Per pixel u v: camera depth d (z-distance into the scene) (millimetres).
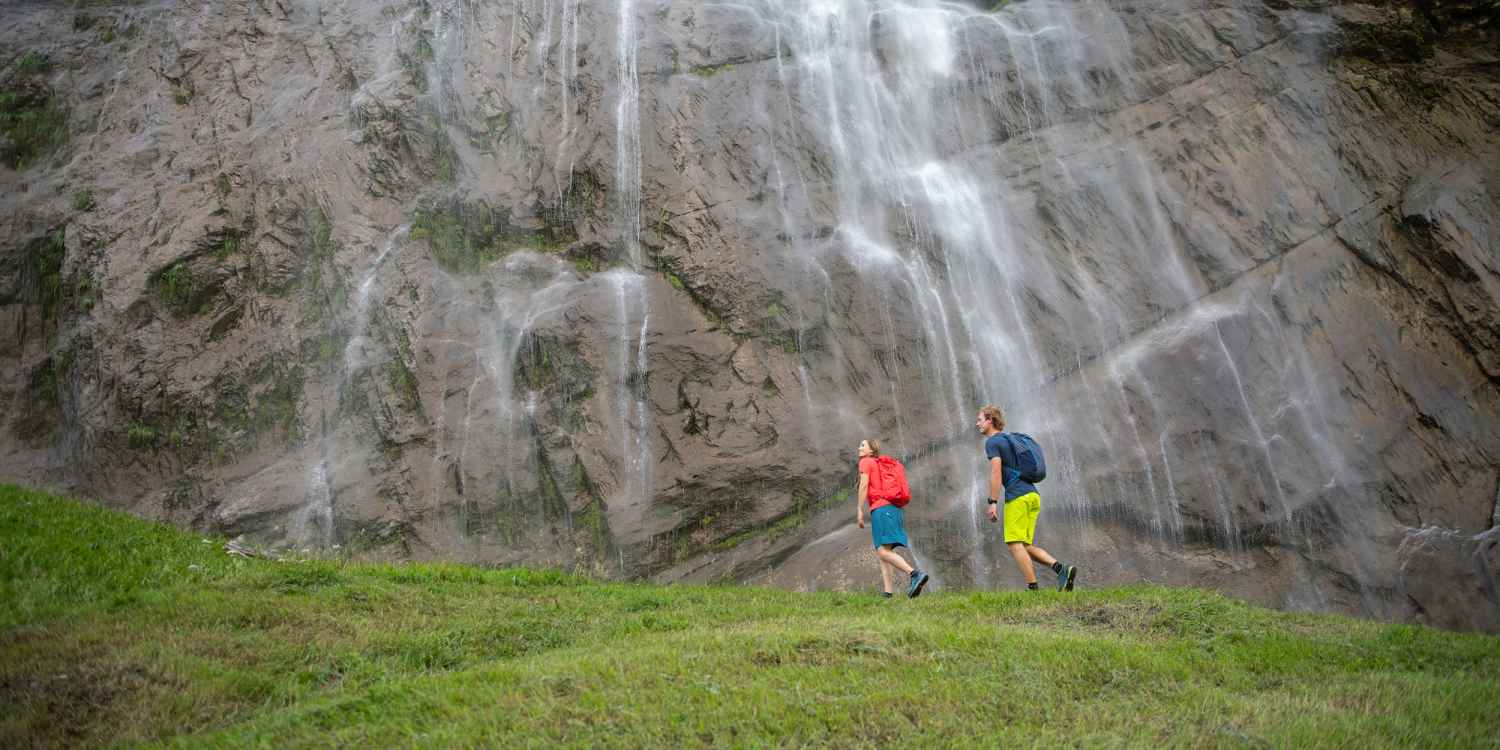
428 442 13664
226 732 5914
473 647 7863
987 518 13438
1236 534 13547
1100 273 15500
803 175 16234
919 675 6496
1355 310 15305
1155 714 6129
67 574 8773
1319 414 14375
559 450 13523
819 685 6270
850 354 14570
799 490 13570
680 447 13672
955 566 13188
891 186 16328
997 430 10500
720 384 14180
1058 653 7047
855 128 16906
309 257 15391
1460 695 6551
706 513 13375
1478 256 15461
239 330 14938
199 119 16844
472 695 6238
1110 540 13469
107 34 18328
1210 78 17281
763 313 14695
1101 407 14250
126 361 14484
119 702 6445
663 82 16859
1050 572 13133
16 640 7332
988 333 14938
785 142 16531
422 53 17078
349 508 13312
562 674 6523
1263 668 7422
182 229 15375
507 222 15578
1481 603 13266
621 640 7895
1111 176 16391
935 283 15352
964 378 14555
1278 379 14570
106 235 15477
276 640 7684
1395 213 16094
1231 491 13680
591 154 15969
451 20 17375
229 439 14164
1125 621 8453
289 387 14492
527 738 5520
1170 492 13664
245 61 17469
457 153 16156
